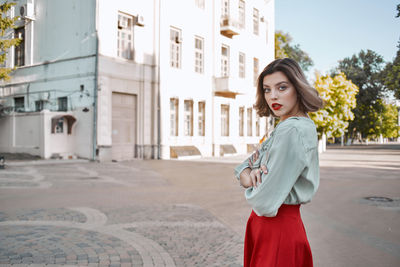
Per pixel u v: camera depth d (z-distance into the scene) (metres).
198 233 4.82
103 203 6.93
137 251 4.05
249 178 1.40
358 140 84.94
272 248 1.38
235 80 23.86
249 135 28.27
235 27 24.58
